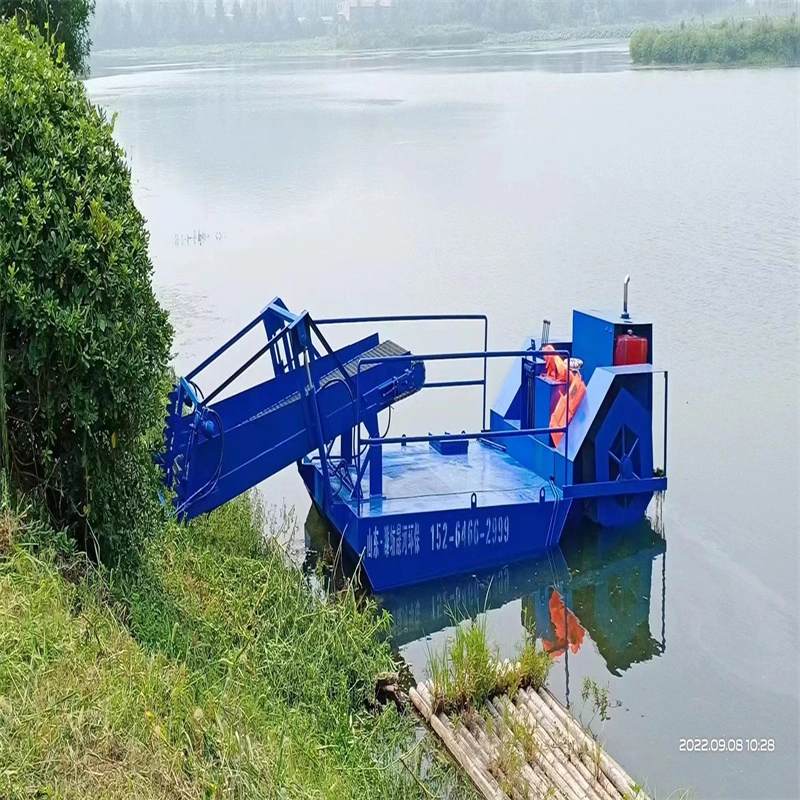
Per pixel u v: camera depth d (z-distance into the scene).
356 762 7.37
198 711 6.14
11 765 5.07
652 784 8.05
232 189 36.50
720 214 31.45
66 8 12.85
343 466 11.58
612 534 11.77
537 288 23.27
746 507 12.76
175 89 73.44
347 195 35.28
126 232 7.65
